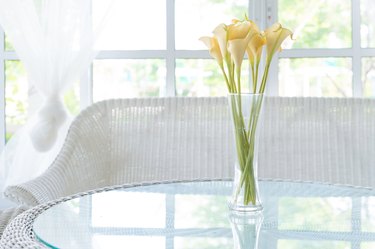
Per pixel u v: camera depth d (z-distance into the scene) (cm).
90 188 229
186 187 171
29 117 258
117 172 262
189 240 111
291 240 111
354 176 263
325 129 267
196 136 268
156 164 266
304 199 153
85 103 281
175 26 279
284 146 266
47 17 251
